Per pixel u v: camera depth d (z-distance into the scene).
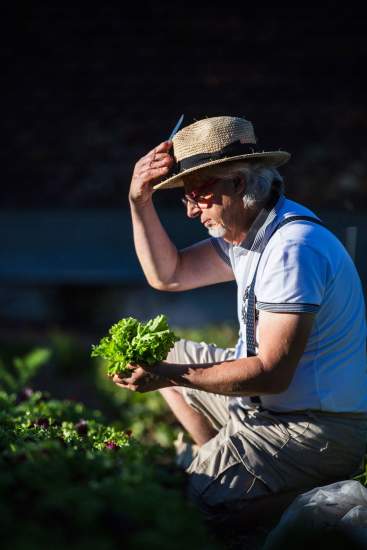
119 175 20.62
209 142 5.29
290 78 24.53
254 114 22.98
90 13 26.98
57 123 22.70
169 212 18.48
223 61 25.23
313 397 5.37
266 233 5.29
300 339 5.04
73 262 15.23
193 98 23.64
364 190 19.92
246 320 5.43
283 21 27.11
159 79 24.39
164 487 4.57
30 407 6.82
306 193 19.83
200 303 14.38
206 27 26.62
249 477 5.54
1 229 17.53
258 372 5.05
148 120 22.80
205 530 3.79
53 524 3.49
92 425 6.23
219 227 5.43
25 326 13.74
